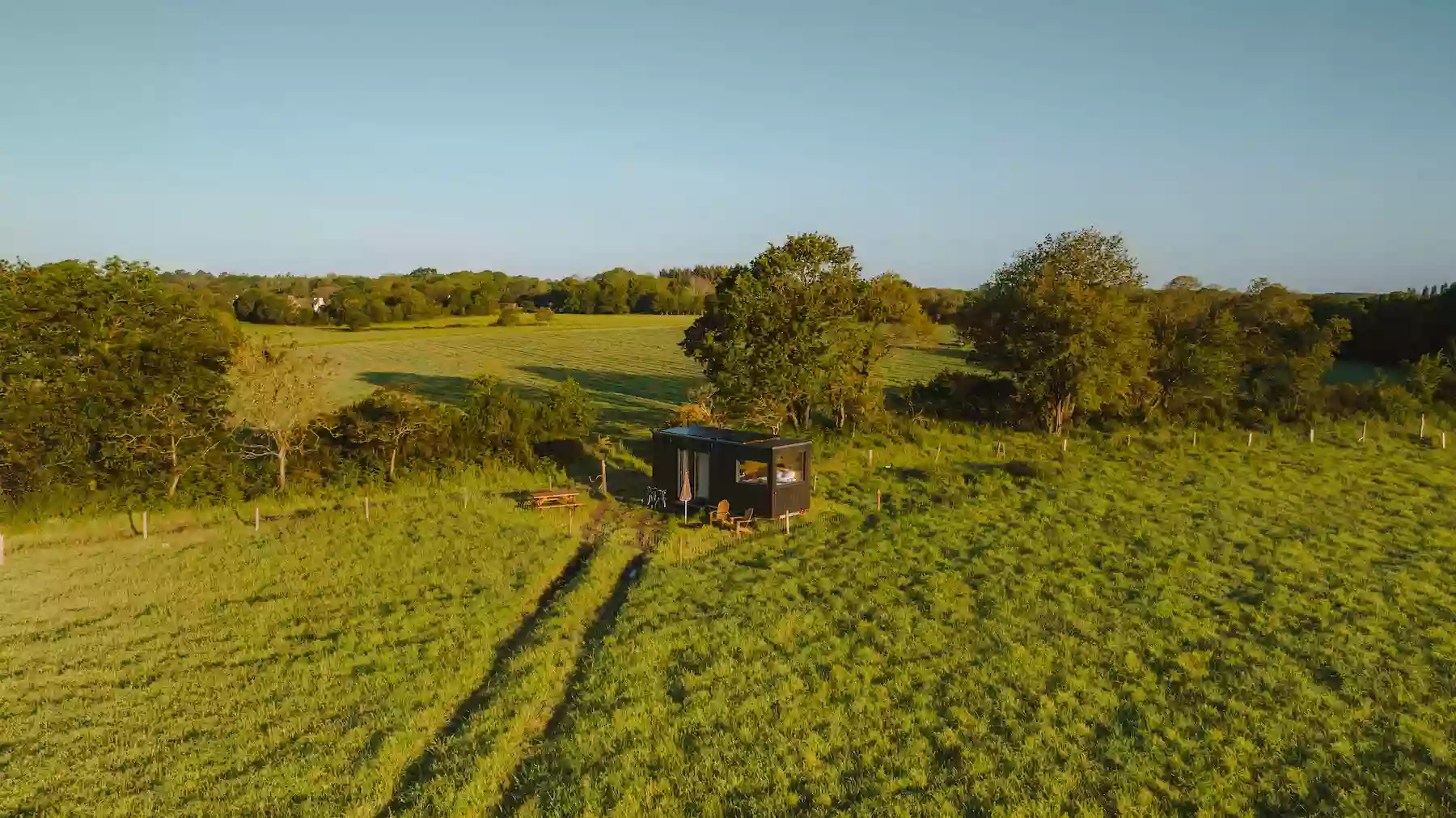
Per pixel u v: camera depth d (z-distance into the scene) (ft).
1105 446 141.18
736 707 53.11
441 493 112.06
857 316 153.69
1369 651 59.47
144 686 56.18
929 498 107.86
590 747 48.34
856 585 75.92
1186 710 51.90
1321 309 283.38
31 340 98.17
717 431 109.60
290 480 110.42
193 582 77.77
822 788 44.42
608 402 209.56
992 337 168.25
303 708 53.21
